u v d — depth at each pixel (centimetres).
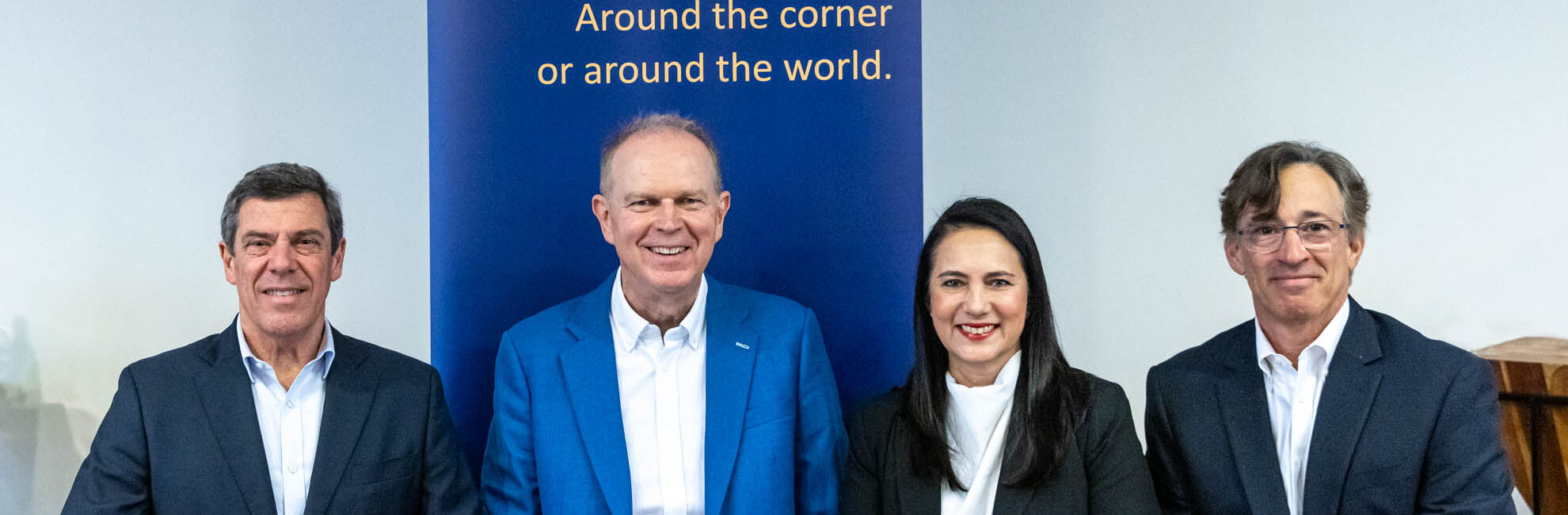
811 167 250
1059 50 266
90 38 276
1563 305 252
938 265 210
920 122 249
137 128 276
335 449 225
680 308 237
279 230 222
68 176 276
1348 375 222
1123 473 205
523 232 251
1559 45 250
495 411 240
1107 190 266
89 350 278
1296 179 223
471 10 250
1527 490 248
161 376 225
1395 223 259
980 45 268
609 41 250
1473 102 254
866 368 252
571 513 229
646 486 234
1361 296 262
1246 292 260
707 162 228
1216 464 227
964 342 208
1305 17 259
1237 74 262
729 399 234
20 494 278
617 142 230
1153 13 264
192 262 276
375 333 275
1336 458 219
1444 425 213
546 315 243
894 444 216
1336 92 259
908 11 248
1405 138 257
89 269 276
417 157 274
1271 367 231
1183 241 263
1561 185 251
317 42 275
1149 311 266
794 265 252
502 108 251
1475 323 256
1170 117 264
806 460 237
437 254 254
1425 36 255
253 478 221
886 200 250
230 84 275
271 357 230
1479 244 255
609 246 251
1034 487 205
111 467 216
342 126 274
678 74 250
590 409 232
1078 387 212
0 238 276
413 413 233
